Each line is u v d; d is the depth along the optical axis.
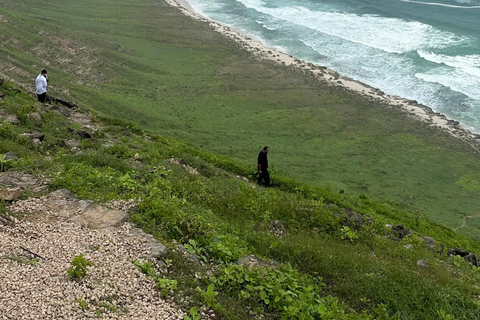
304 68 46.31
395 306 8.79
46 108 19.14
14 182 10.40
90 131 17.86
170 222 9.83
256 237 11.05
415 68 46.31
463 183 27.78
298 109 37.25
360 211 17.94
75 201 9.85
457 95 40.12
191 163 17.94
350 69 46.59
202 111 35.38
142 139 20.20
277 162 27.67
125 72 40.88
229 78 42.78
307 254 10.37
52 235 8.33
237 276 8.11
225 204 13.60
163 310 6.83
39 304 6.30
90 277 7.18
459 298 9.13
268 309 7.67
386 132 33.94
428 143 32.47
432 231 18.67
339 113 36.78
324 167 28.00
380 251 12.21
